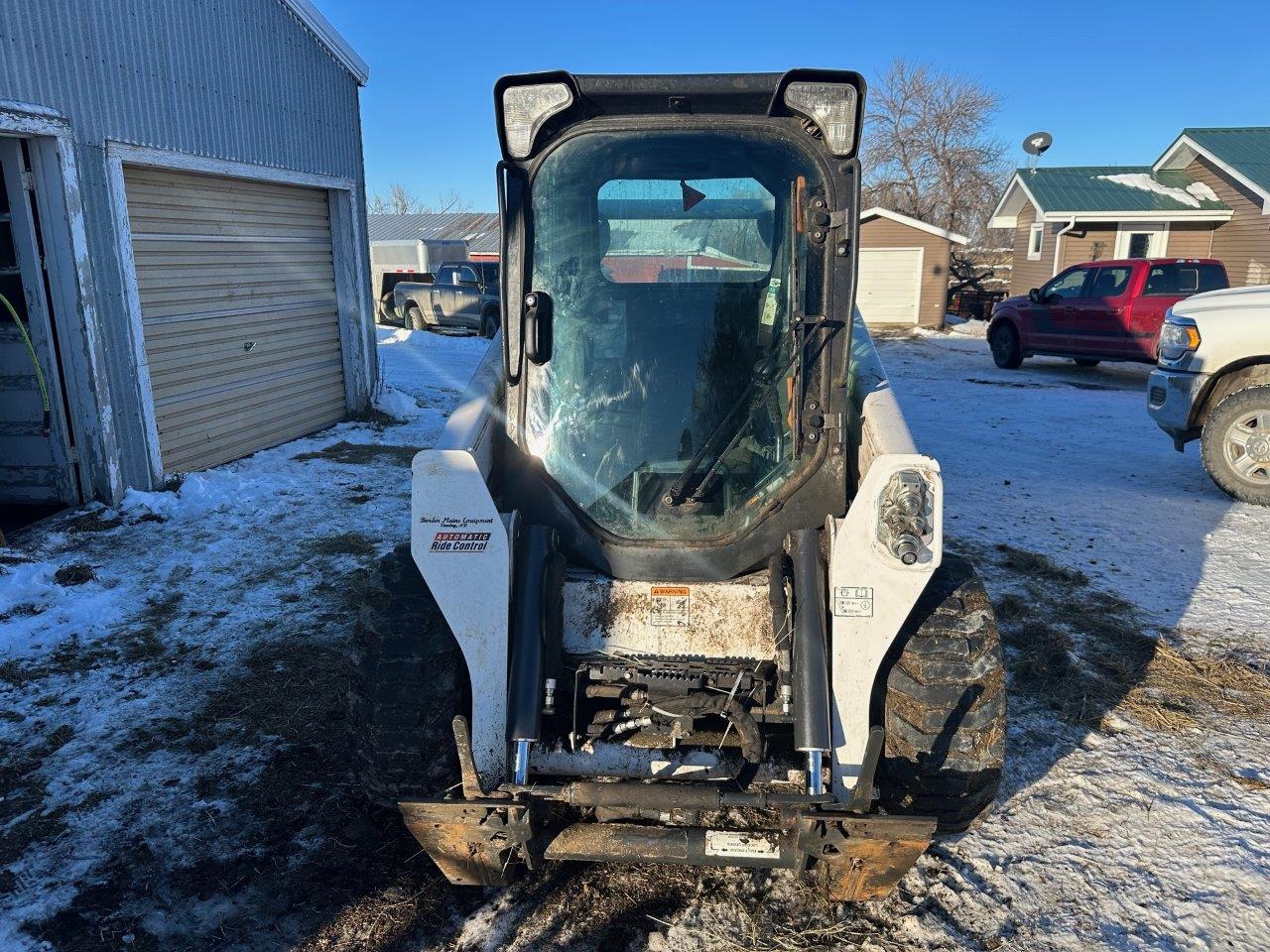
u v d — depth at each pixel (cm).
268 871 307
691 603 283
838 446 300
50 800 343
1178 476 830
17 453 686
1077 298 1555
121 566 580
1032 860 314
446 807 248
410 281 2578
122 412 698
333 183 1002
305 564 589
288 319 955
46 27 616
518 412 306
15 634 477
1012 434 1031
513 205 304
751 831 260
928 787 270
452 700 280
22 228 639
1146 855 317
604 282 310
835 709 265
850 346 299
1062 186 2352
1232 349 739
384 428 1046
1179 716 410
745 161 303
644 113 305
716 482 303
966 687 270
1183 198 2220
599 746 283
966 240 2461
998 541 639
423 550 267
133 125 698
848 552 261
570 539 299
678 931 280
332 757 373
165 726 396
